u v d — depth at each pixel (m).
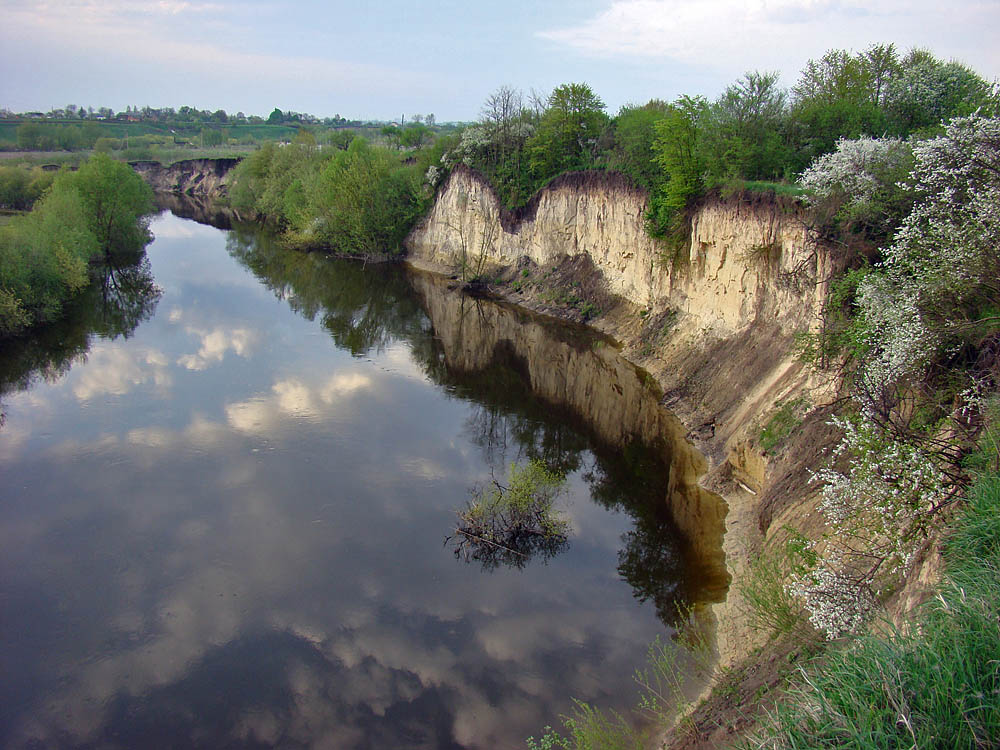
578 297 43.12
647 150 37.94
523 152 52.62
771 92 29.64
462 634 15.00
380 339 40.06
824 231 20.69
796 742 5.90
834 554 10.61
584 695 13.06
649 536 18.81
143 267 56.78
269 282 54.03
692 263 31.70
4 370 32.34
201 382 31.41
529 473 19.94
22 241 39.97
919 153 13.72
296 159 80.38
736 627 14.02
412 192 63.91
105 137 156.00
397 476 22.56
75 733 12.66
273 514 20.09
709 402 25.69
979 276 11.86
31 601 16.25
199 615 15.76
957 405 11.12
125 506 20.42
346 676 13.88
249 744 12.34
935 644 6.01
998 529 7.45
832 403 15.48
